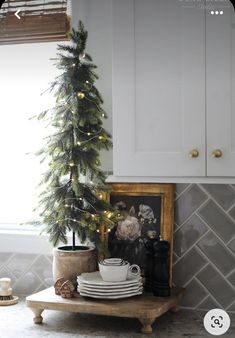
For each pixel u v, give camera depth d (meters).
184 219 2.55
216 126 2.16
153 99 2.25
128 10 2.27
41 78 2.92
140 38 2.26
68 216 2.44
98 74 2.68
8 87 2.98
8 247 2.83
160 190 2.54
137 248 2.54
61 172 2.44
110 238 2.59
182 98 2.21
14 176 2.96
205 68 2.18
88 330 2.22
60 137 2.45
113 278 2.28
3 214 2.97
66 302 2.24
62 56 2.50
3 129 2.99
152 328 2.24
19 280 2.82
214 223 2.51
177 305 2.44
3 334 2.17
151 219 2.54
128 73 2.28
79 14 2.70
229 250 2.49
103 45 2.67
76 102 2.43
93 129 2.49
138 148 2.28
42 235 2.77
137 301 2.26
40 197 2.69
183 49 2.21
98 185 2.51
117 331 2.21
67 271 2.44
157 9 2.24
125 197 2.59
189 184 2.54
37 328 2.25
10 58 2.96
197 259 2.53
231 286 2.49
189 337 2.12
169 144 2.23
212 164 2.17
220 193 2.50
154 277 2.36
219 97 2.16
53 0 2.74
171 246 2.50
